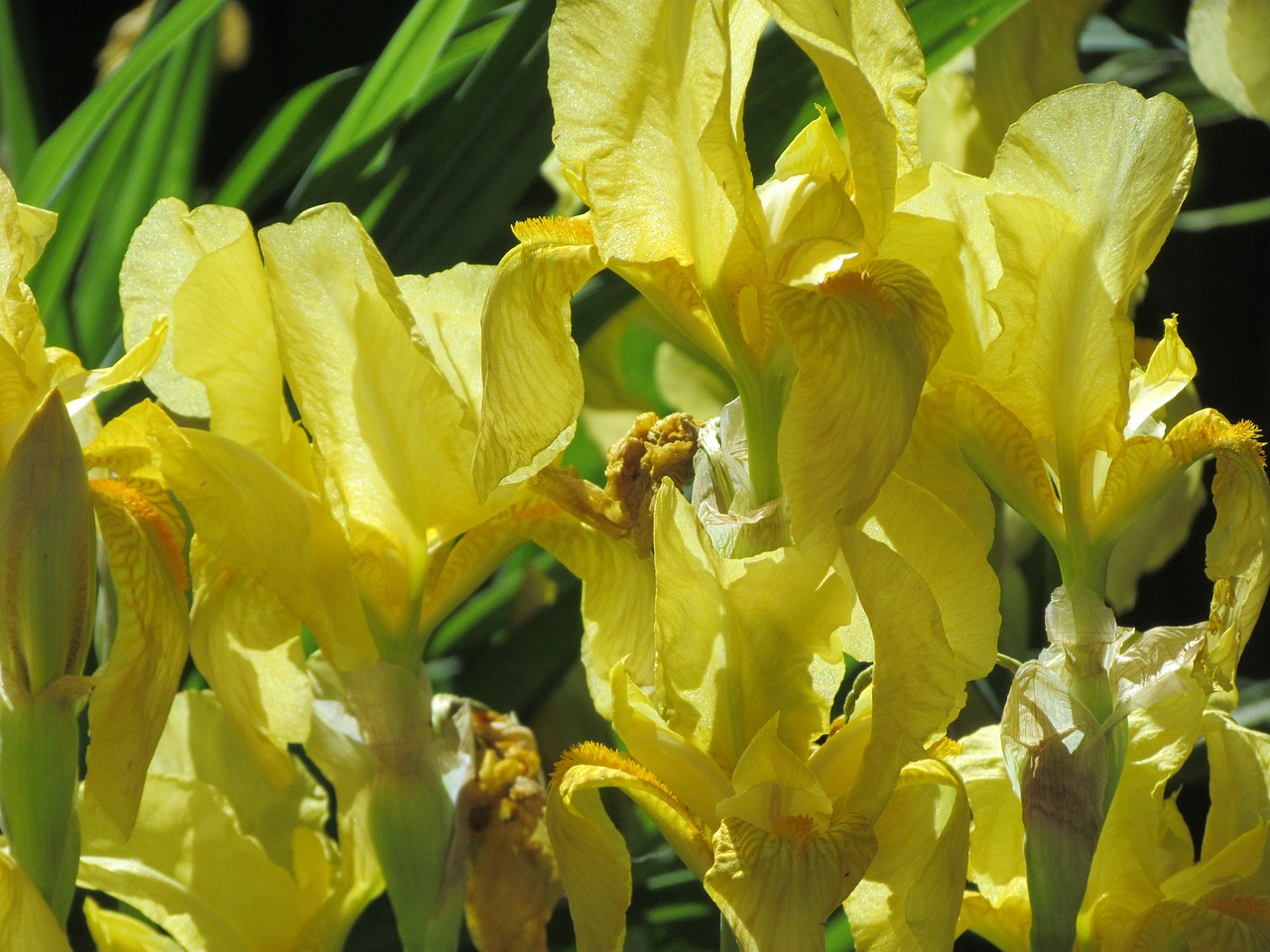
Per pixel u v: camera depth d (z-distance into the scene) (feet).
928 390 2.18
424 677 2.24
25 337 2.14
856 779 2.08
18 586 2.12
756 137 2.61
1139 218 2.13
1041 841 2.16
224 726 2.35
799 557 2.09
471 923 2.31
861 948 2.17
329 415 2.19
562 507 2.24
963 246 2.16
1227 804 2.29
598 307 2.65
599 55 2.08
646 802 2.12
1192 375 2.21
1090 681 2.17
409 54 2.64
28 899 2.13
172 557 2.20
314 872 2.30
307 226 2.16
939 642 2.06
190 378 2.20
